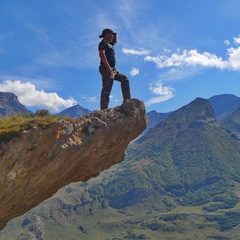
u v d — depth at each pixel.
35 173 11.94
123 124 13.64
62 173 13.12
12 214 14.17
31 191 12.86
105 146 13.74
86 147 12.87
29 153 11.27
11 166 11.11
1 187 11.34
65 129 11.91
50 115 12.80
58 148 11.81
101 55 13.73
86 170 14.96
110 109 13.69
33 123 11.46
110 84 14.03
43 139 11.39
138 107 14.09
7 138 10.97
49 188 14.14
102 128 13.07
